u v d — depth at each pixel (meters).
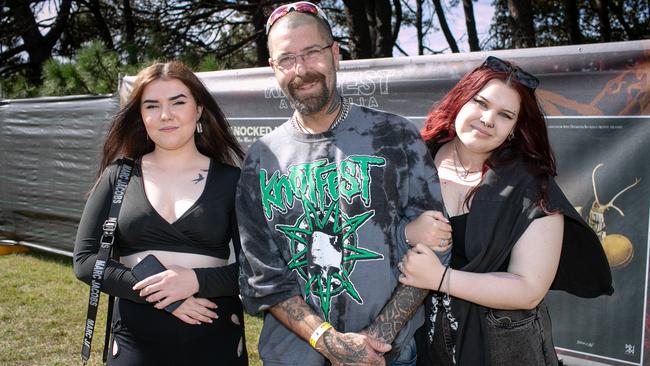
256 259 1.93
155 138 2.15
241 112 4.59
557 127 3.29
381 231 1.86
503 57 3.43
